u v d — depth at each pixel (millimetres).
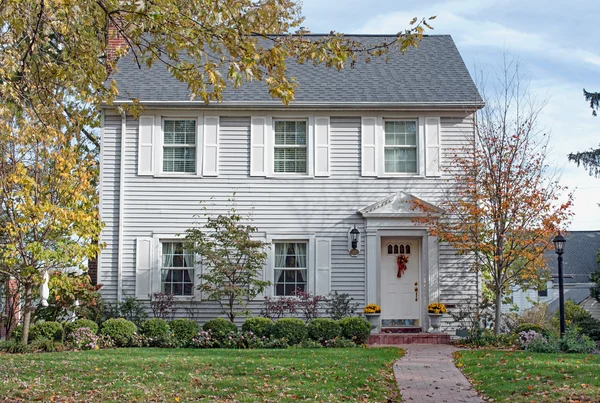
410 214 19359
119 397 10117
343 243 19500
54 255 16156
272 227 19516
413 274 19688
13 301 18828
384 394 10875
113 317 18797
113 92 11703
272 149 19750
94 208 19859
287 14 17984
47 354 14828
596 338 26141
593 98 31656
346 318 17719
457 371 13180
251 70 9688
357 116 19875
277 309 18922
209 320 18406
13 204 16328
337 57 10133
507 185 17562
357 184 19656
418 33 9898
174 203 19516
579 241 41375
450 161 19688
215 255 18062
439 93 19906
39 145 16391
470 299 19281
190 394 10414
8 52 11664
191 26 10164
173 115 19734
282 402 9953
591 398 9844
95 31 11336
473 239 18109
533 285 19375
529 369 12367
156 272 19328
